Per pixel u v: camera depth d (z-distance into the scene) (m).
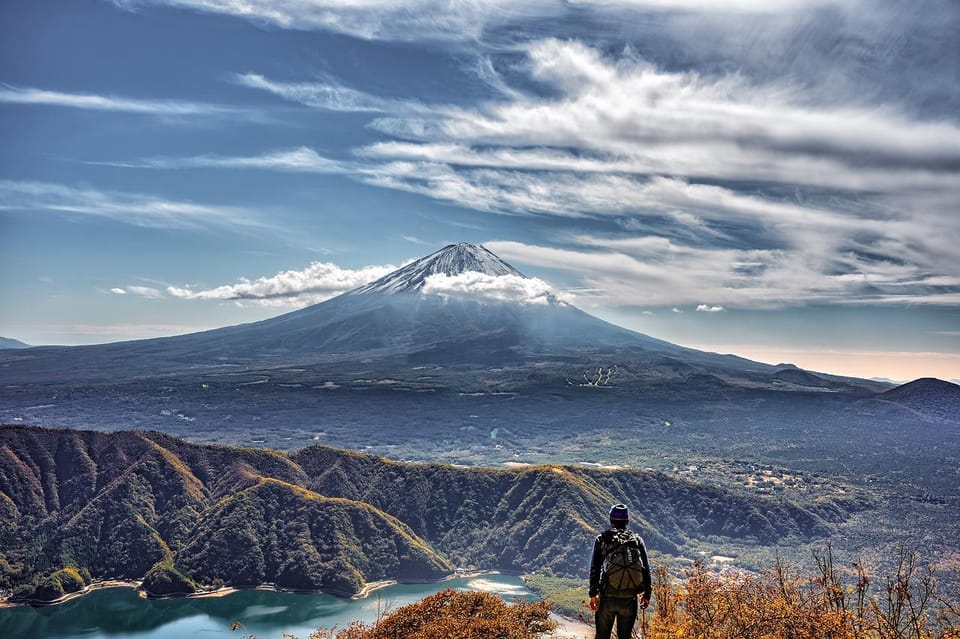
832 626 15.78
